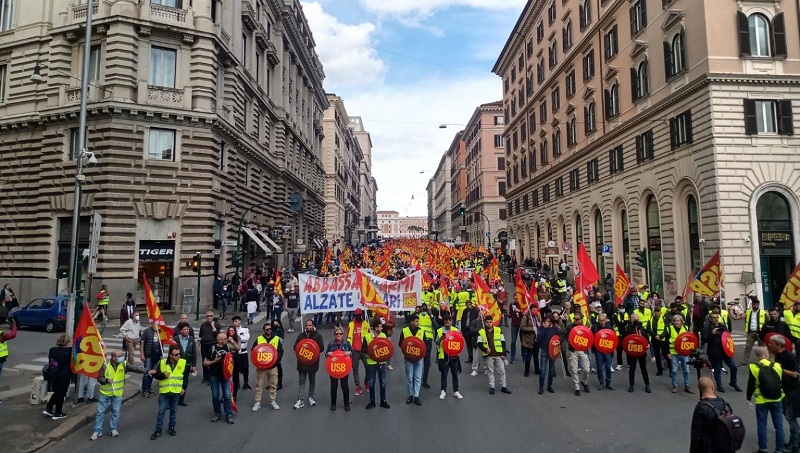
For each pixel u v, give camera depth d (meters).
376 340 10.59
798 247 22.84
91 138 24.75
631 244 31.28
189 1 27.08
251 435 9.01
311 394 10.90
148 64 25.88
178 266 25.91
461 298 19.12
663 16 27.39
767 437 8.81
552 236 47.22
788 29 23.77
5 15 28.97
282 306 21.06
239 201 32.88
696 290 15.98
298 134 50.56
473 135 92.31
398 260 46.31
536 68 52.06
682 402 10.97
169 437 9.02
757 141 23.09
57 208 25.47
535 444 8.37
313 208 61.72
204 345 13.12
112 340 18.98
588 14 38.06
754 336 14.21
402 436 8.80
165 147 26.09
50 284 25.59
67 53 26.73
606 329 12.17
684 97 25.28
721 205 22.72
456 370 11.48
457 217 115.12
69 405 10.76
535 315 13.80
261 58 38.59
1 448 8.33
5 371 14.05
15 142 27.31
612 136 33.56
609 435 8.80
